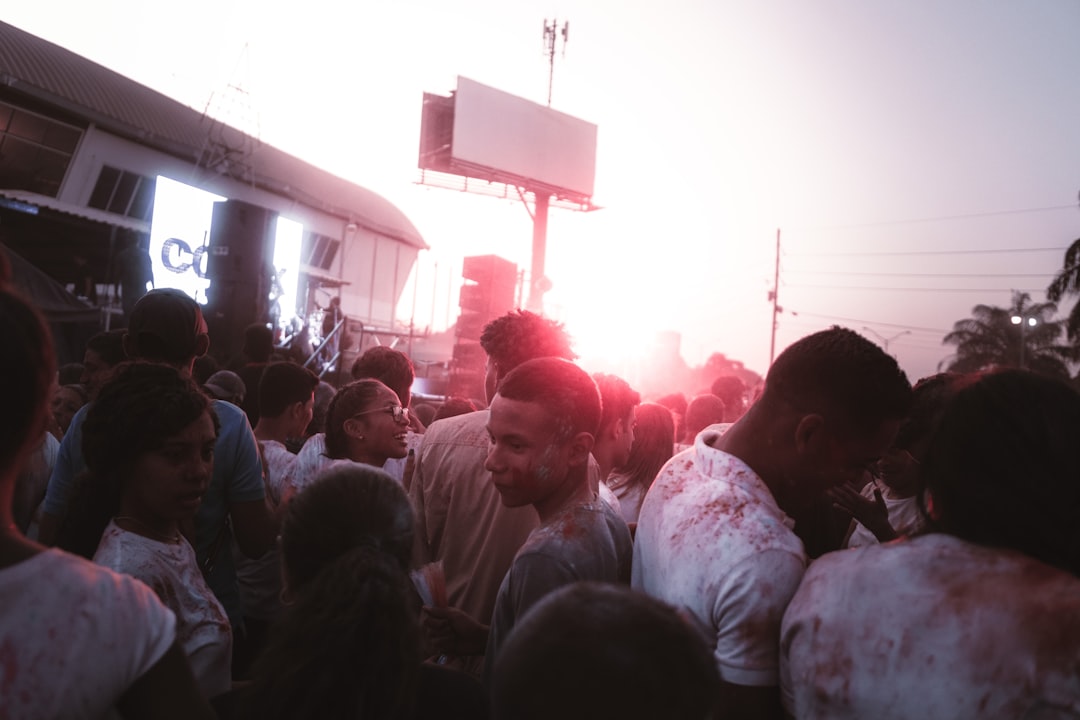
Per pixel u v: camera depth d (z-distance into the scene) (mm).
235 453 2316
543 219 30016
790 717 1241
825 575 1191
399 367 3457
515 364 2314
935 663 1029
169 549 1636
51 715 838
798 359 1438
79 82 27562
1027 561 1053
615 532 1887
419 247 46000
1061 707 942
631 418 2691
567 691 732
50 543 2268
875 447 1418
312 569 1247
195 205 22672
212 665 1611
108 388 1646
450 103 28516
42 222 20016
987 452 1102
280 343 15664
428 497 2324
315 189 37750
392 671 1070
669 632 779
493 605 2148
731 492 1398
